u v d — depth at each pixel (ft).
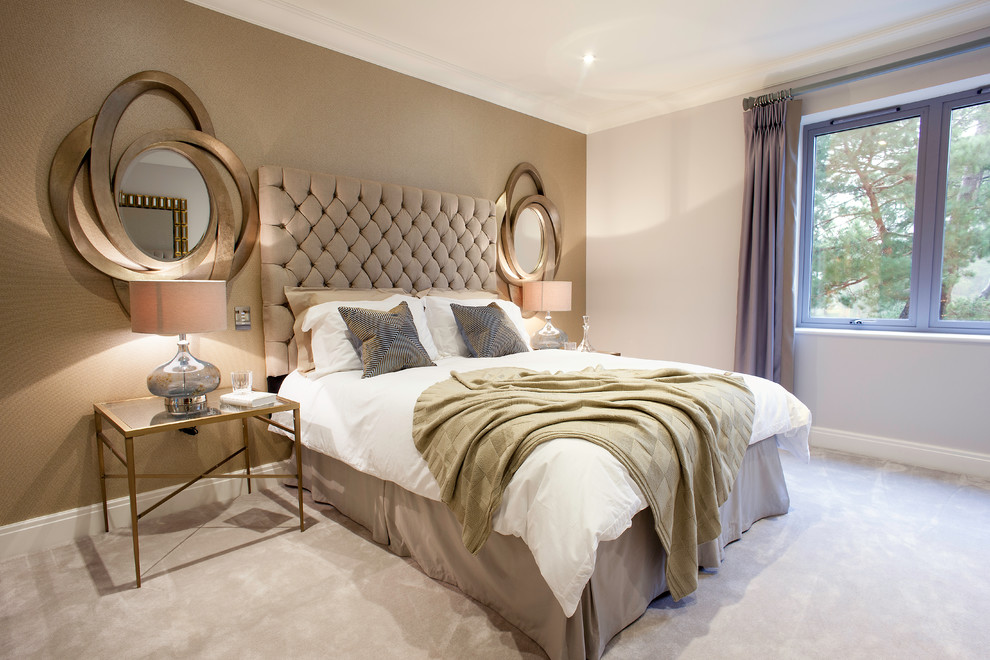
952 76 10.76
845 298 12.98
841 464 11.56
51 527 8.04
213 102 9.44
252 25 9.90
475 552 5.75
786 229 12.67
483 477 5.88
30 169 7.72
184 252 9.16
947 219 11.52
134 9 8.54
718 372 8.86
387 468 7.32
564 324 16.90
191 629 5.99
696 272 14.88
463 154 13.73
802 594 6.65
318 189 10.50
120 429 6.98
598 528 4.92
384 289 11.60
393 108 12.17
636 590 6.12
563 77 13.69
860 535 8.23
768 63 12.79
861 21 10.84
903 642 5.74
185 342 8.13
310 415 8.94
